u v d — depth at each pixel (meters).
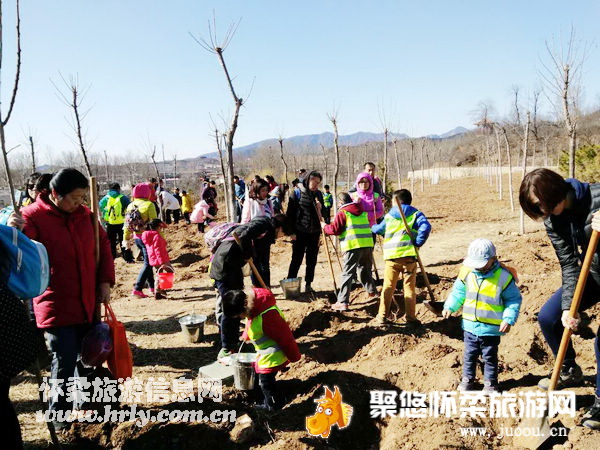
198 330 5.73
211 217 15.07
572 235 3.23
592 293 3.45
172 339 5.89
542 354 4.97
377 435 3.97
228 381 4.64
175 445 3.64
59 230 3.59
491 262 3.86
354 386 4.45
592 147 14.46
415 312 6.22
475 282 3.93
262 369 4.11
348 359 5.23
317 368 4.86
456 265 8.49
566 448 3.17
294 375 4.81
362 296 7.04
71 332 3.70
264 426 3.93
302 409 4.15
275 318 4.04
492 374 3.96
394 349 5.09
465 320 4.00
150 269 7.90
